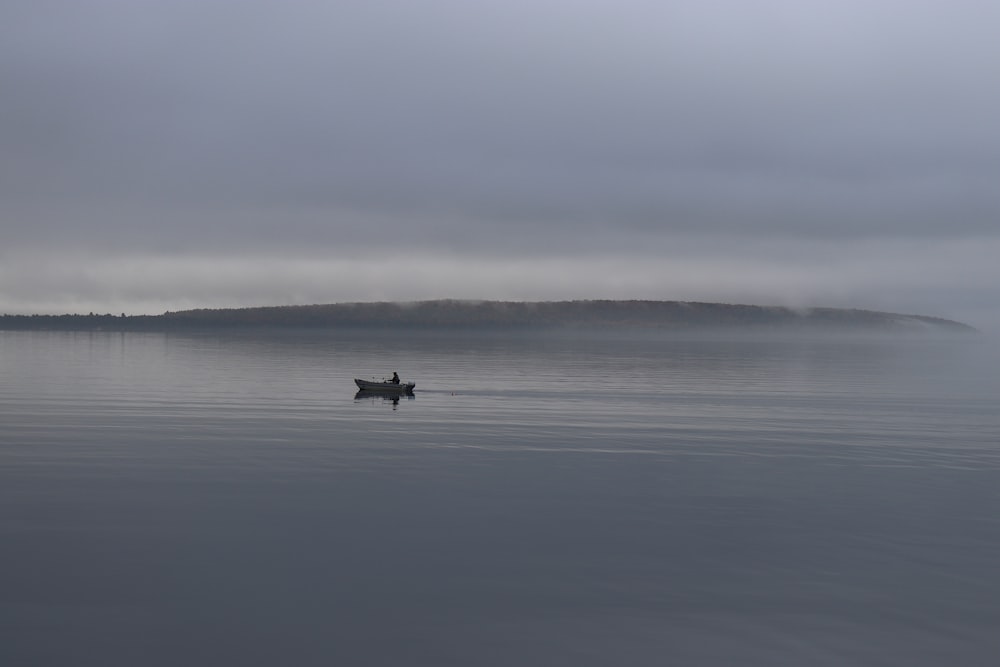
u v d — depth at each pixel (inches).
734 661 797.2
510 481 1544.0
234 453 1817.2
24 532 1173.1
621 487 1497.3
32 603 914.7
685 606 919.0
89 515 1264.8
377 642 829.8
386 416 2573.8
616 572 1024.9
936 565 1061.8
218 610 901.2
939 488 1512.1
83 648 813.2
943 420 2618.1
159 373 4616.1
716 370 5629.9
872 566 1056.2
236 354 7504.9
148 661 788.6
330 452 1847.9
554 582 989.2
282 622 872.9
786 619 888.3
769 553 1106.7
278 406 2851.9
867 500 1411.2
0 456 1747.0
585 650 815.7
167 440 1993.1
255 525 1220.5
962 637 850.8
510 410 2802.7
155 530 1189.7
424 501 1379.2
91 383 3816.4
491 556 1083.9
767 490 1483.8
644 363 6525.6
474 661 793.6
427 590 961.5
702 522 1259.8
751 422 2512.3
